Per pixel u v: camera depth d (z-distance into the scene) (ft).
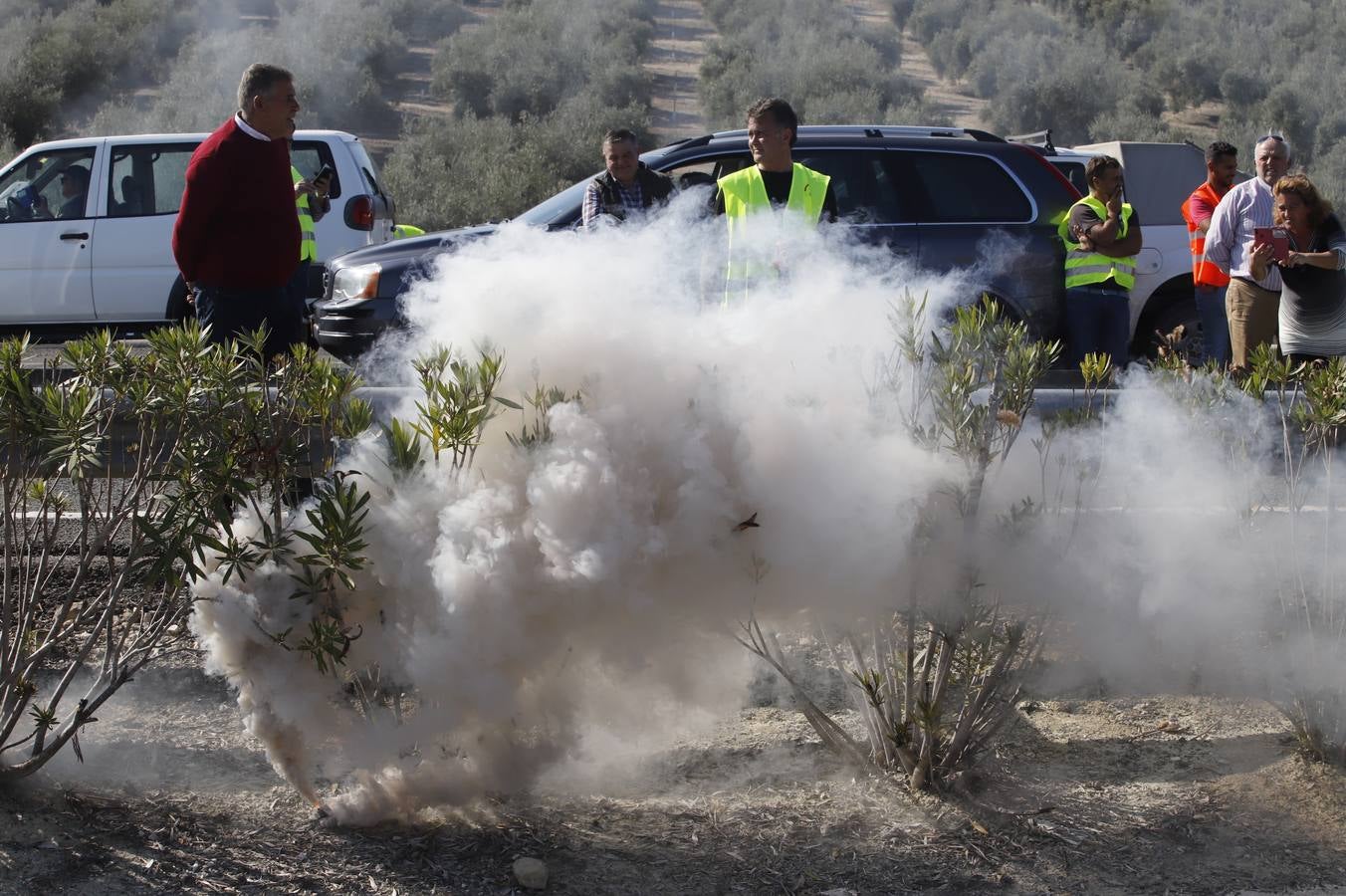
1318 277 19.03
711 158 25.67
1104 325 24.91
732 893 9.66
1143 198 31.81
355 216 36.88
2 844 9.69
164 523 9.34
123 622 13.44
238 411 9.81
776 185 16.11
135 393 9.86
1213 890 9.81
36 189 36.11
